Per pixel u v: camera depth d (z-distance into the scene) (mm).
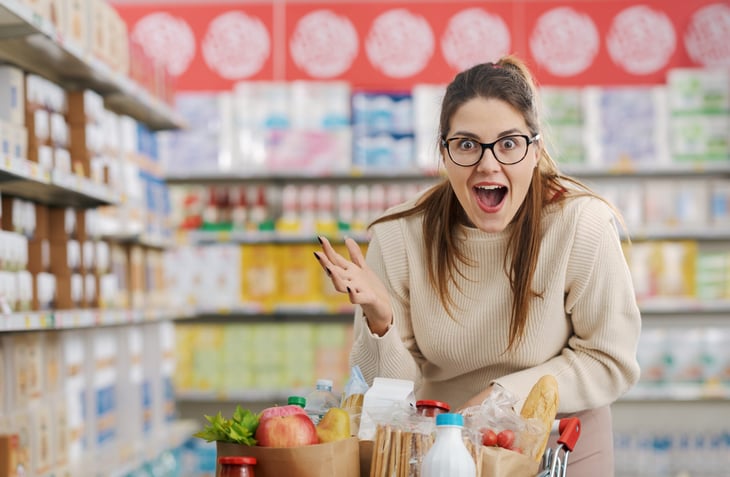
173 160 5562
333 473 1418
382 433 1491
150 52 6156
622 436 5465
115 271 4043
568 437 1563
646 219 5430
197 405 6004
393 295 2055
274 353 5480
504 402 1679
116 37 3828
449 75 6039
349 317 5965
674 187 5449
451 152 1729
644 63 5949
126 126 4160
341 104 5574
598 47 5965
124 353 4223
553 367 1918
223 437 1446
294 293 5492
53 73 3738
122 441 4137
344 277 1725
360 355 1914
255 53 6125
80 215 3607
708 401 5855
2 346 2963
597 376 1930
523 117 1704
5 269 2910
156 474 4297
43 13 2975
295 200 5535
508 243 1927
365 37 6086
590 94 5473
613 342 1927
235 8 6141
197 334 5504
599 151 5449
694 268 5422
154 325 4652
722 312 5871
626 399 5500
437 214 1983
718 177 5801
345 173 5504
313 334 5500
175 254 5523
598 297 1923
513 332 1930
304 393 5441
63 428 3389
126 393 4223
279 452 1396
